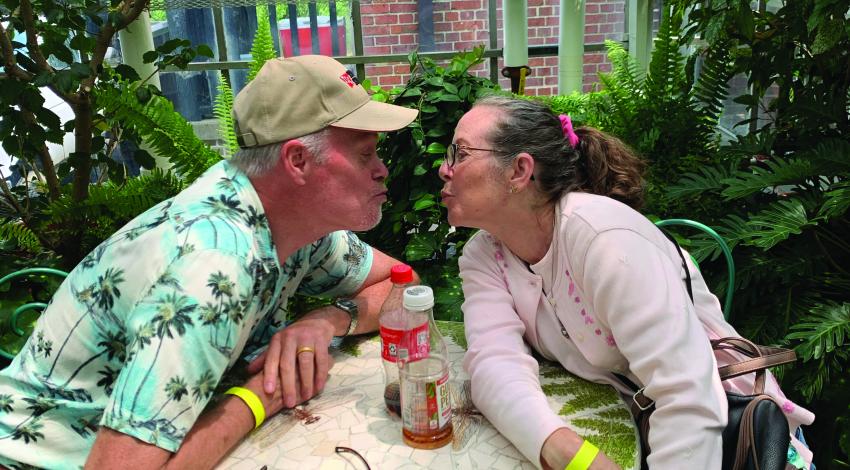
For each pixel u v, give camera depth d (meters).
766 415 1.18
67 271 2.60
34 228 2.65
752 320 2.27
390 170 2.45
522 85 4.55
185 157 2.62
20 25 2.44
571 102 3.77
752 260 2.35
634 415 1.32
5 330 2.31
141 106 2.53
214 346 1.12
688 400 1.14
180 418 1.09
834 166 2.27
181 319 1.09
